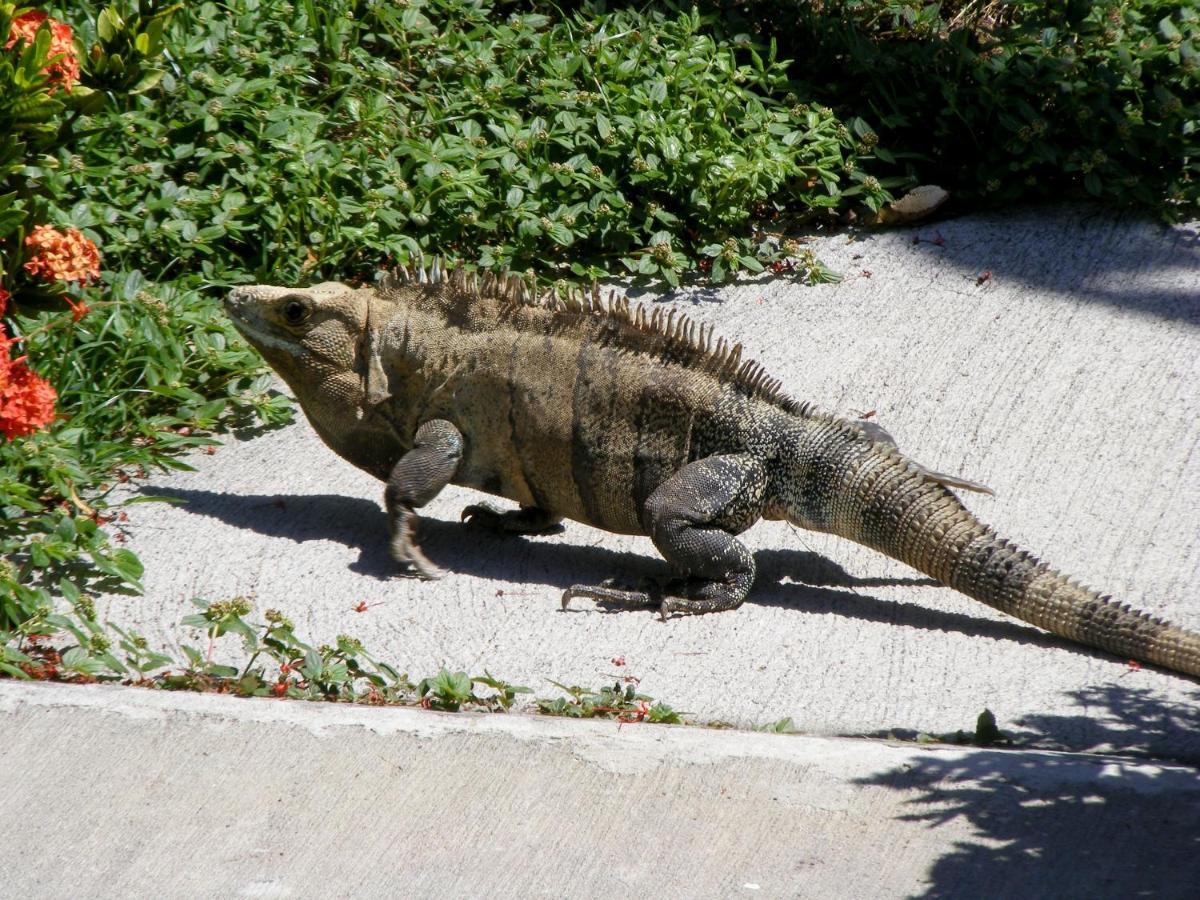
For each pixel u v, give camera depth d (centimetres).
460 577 282
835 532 280
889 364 307
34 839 256
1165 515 288
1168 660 272
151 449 294
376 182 318
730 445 279
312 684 268
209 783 259
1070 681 271
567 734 262
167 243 309
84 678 269
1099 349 307
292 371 284
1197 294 314
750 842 256
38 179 302
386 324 283
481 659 272
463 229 319
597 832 256
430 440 281
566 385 280
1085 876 253
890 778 259
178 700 264
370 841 256
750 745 261
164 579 279
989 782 259
